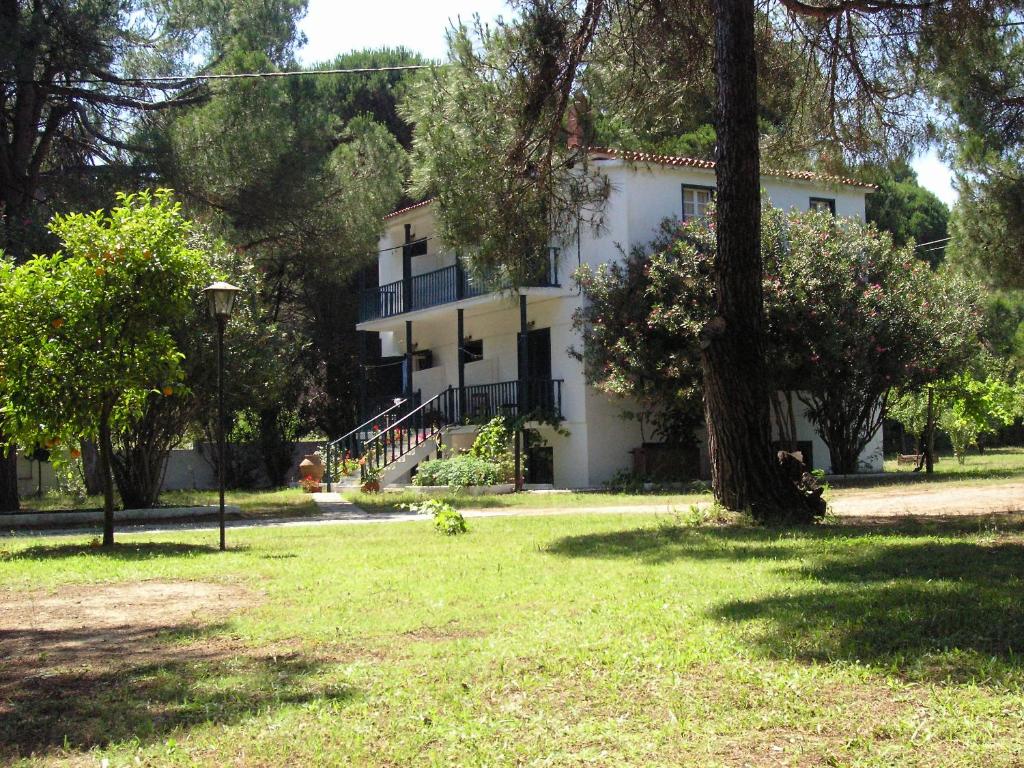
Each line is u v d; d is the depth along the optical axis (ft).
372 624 23.16
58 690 18.44
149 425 62.39
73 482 88.38
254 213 79.20
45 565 36.06
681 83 48.60
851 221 78.89
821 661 17.98
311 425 123.95
